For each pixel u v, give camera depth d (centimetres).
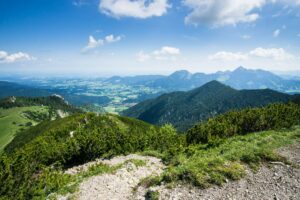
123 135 3766
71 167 2944
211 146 2808
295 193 1186
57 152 3116
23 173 1770
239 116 4119
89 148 3130
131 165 2062
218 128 3766
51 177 1872
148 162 2373
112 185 1545
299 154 1794
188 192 1250
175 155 2538
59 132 5375
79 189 1498
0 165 1741
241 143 2397
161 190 1290
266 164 1585
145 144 3594
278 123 3622
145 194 1331
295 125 3500
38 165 2359
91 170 2150
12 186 1633
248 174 1434
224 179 1355
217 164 1516
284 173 1430
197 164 1530
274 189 1238
